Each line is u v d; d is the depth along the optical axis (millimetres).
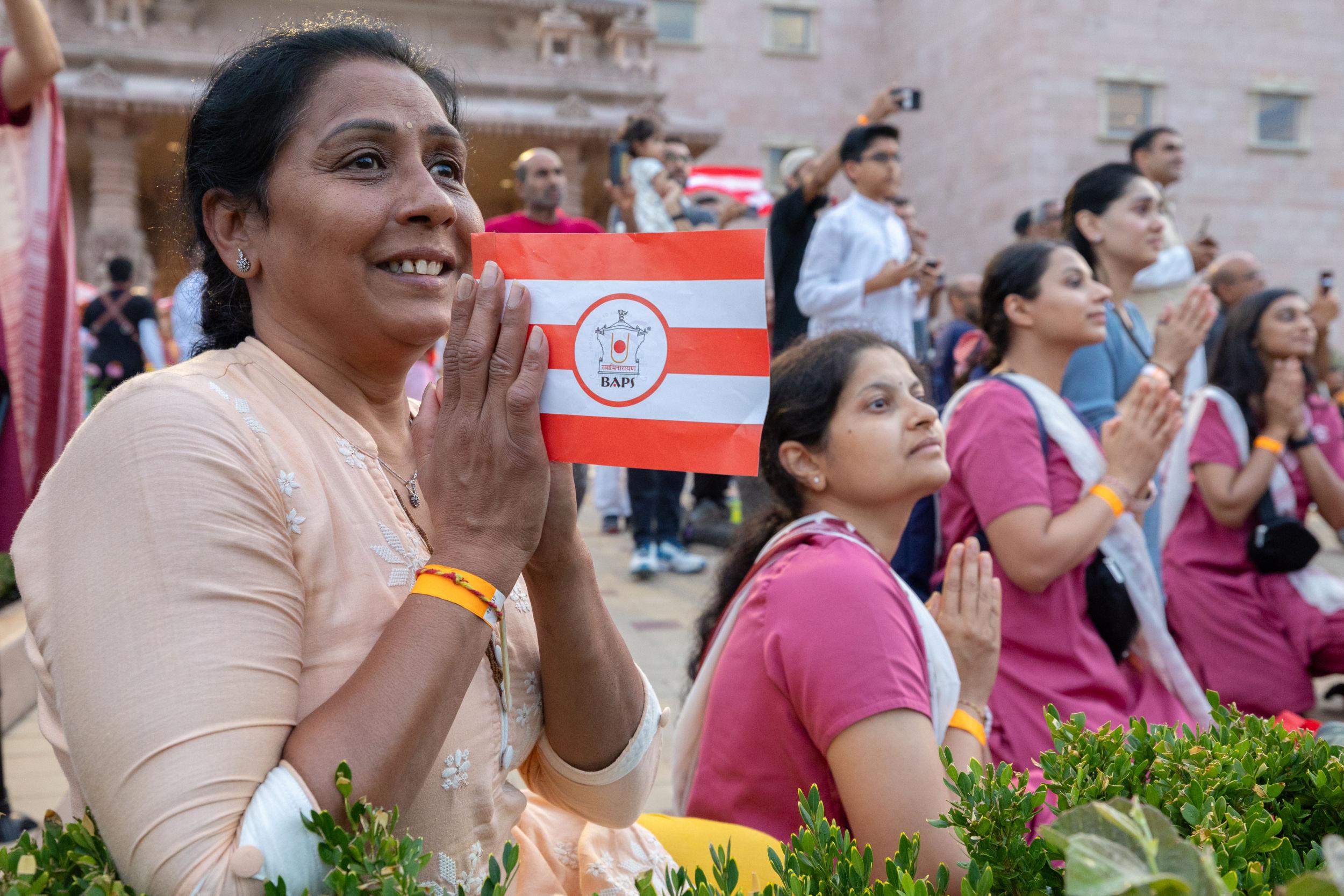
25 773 3244
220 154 1167
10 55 2617
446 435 1063
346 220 1105
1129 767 1081
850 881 984
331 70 1139
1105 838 746
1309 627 3773
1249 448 3920
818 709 1653
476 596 1030
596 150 18156
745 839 1588
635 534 6176
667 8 23156
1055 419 2664
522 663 1305
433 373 5574
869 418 2035
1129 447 2568
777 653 1745
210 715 912
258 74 1150
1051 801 1900
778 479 2162
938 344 7121
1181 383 3863
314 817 883
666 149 6617
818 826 1045
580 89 18234
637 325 1054
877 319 4930
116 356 8117
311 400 1167
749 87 23500
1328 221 21094
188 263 1301
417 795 1048
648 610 5383
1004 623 2568
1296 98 20922
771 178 23625
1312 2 20812
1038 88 19797
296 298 1170
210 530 967
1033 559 2488
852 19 24016
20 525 1043
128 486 974
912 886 942
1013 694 2520
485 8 18531
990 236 20781
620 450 1062
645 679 1446
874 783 1595
